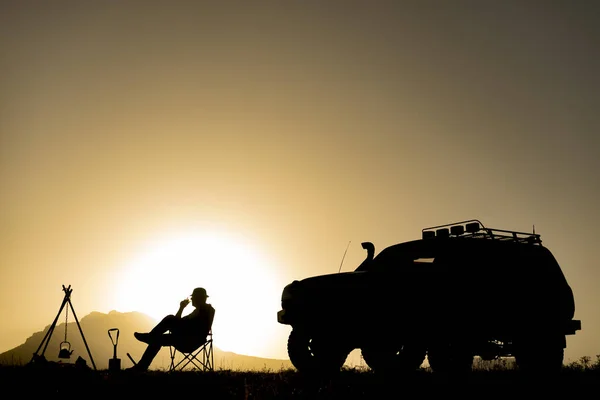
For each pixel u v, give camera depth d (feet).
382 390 30.35
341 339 35.45
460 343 33.81
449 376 33.88
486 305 34.78
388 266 36.88
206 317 40.37
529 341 37.55
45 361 34.94
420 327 33.01
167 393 30.12
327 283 35.65
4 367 36.88
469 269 35.37
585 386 33.30
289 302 37.06
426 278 33.58
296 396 29.37
